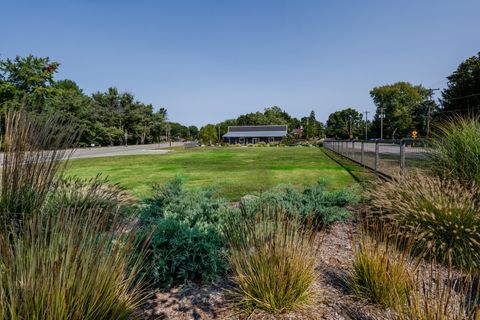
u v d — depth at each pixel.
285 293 1.76
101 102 50.00
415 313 1.46
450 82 32.59
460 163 3.32
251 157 17.45
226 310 1.81
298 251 1.90
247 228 2.08
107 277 1.39
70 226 1.44
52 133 2.60
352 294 1.93
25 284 1.13
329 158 15.47
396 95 56.28
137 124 55.03
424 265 2.30
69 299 1.19
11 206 2.16
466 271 2.20
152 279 2.12
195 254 2.18
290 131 78.31
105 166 12.09
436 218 2.46
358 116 72.94
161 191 3.91
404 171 3.69
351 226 3.31
